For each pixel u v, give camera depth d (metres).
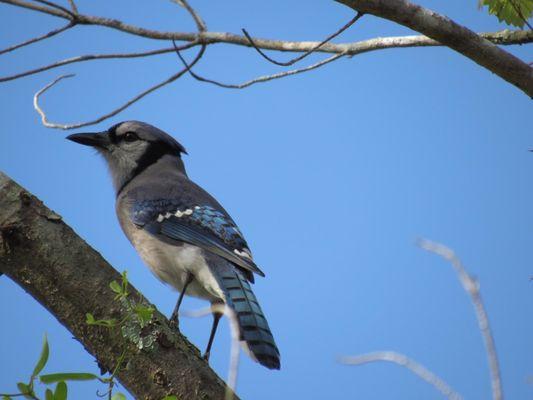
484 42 6.95
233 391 5.06
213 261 9.29
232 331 5.33
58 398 5.20
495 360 5.36
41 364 5.21
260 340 7.89
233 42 9.18
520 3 8.42
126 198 10.39
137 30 9.22
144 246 9.98
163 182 10.48
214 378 6.34
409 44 8.27
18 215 6.02
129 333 6.14
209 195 10.44
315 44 8.83
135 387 6.18
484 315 5.52
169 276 9.80
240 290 8.73
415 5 6.83
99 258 6.23
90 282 6.11
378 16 6.91
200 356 6.45
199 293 9.57
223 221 9.61
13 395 5.13
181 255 9.52
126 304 6.14
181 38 9.27
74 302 6.08
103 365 6.20
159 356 6.20
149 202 10.05
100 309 6.10
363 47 8.56
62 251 6.08
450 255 5.82
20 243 5.98
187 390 6.18
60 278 6.06
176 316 9.18
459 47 6.96
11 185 6.10
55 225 6.13
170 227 9.77
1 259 6.01
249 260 9.14
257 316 8.19
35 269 6.04
